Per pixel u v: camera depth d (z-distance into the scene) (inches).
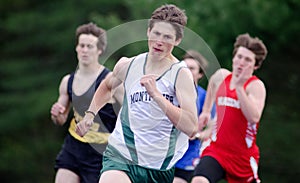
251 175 606.5
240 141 596.1
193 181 591.2
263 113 1229.1
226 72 601.3
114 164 445.7
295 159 1201.4
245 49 585.9
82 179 597.3
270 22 1059.9
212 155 599.2
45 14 1651.1
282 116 1234.0
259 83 599.5
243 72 582.9
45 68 1653.5
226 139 596.1
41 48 1686.8
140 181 446.9
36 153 1686.8
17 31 1649.9
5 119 1596.9
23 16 1638.8
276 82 1246.9
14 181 1705.2
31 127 1658.5
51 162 1697.8
